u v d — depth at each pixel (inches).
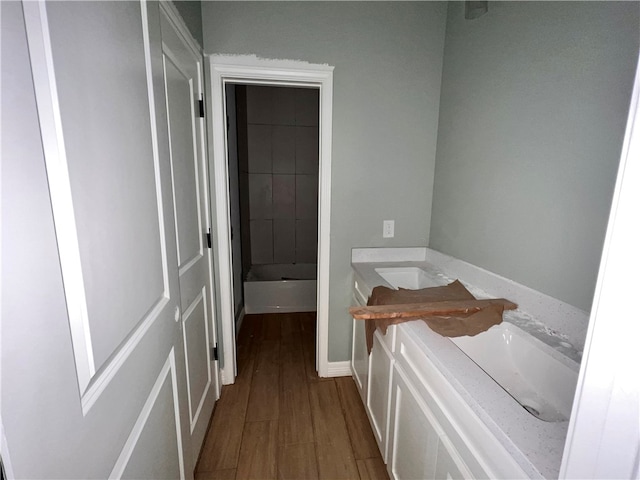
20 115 15.6
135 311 29.7
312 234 148.2
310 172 143.9
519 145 47.9
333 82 69.0
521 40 46.9
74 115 20.4
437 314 44.2
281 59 66.3
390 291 54.7
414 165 75.2
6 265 14.4
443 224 71.8
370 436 63.5
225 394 76.0
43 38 17.4
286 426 66.1
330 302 79.4
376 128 72.3
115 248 25.9
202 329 62.2
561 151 40.4
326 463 57.3
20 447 15.1
